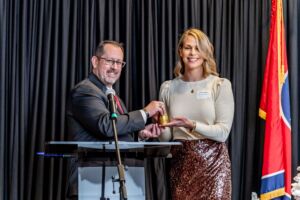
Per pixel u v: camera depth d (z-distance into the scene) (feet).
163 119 10.31
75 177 8.35
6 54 12.74
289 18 14.32
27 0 13.10
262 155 13.84
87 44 13.30
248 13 14.38
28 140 12.76
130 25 13.70
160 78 13.75
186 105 11.43
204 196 11.16
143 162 8.75
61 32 13.21
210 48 11.60
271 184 13.06
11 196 12.35
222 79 11.54
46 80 12.96
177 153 11.46
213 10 14.19
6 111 12.64
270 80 13.33
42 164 12.66
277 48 13.44
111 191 8.19
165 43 13.88
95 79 10.03
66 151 8.23
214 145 11.28
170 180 11.68
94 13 13.55
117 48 10.19
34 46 13.09
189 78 11.64
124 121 9.23
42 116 12.81
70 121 9.58
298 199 11.94
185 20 13.99
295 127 14.01
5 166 12.50
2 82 12.44
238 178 13.78
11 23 12.88
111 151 8.37
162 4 13.92
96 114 9.13
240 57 14.20
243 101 14.11
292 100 14.07
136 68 13.75
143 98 13.50
